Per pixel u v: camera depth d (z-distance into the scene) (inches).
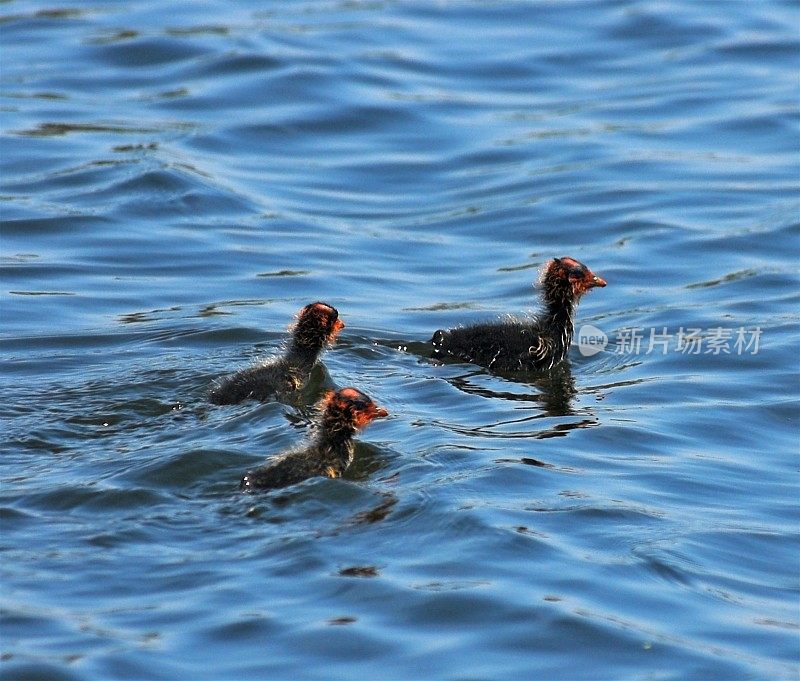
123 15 1288.1
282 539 463.8
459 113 1116.5
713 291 814.5
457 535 471.8
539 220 933.2
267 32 1250.6
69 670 386.6
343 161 1035.3
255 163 1023.0
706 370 693.9
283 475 508.4
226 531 469.7
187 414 592.1
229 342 704.4
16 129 1039.6
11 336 709.3
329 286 818.8
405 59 1210.6
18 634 403.9
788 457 585.3
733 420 624.4
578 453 571.8
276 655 399.5
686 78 1180.5
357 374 668.1
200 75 1155.9
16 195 930.7
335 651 402.9
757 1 1338.6
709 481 552.4
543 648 410.0
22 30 1244.5
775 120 1089.4
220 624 412.8
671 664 406.0
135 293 792.9
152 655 396.2
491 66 1205.1
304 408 603.8
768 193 967.0
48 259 839.1
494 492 514.0
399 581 439.5
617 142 1061.1
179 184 956.0
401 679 391.2
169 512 482.9
